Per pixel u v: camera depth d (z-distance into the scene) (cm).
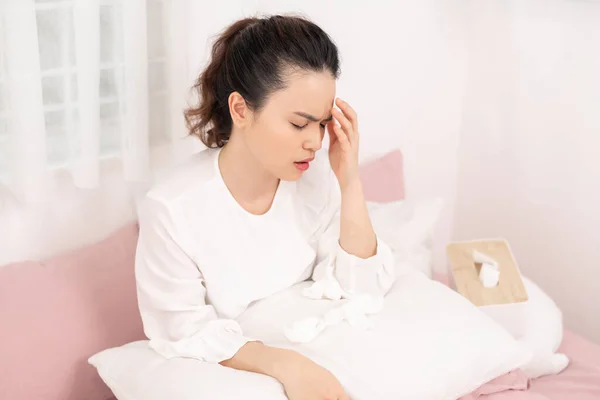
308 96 126
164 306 138
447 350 138
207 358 133
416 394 131
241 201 143
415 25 213
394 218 181
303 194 152
